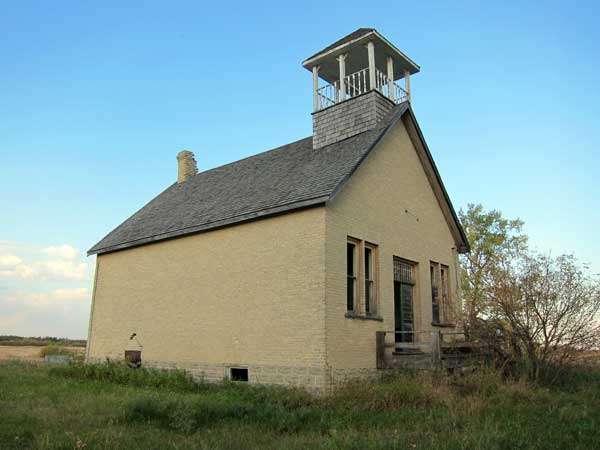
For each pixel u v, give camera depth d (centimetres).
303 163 1730
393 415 997
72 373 1652
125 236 2077
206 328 1591
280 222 1445
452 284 1988
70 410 1017
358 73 1862
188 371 1612
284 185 1579
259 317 1435
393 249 1628
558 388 1295
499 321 1409
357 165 1438
